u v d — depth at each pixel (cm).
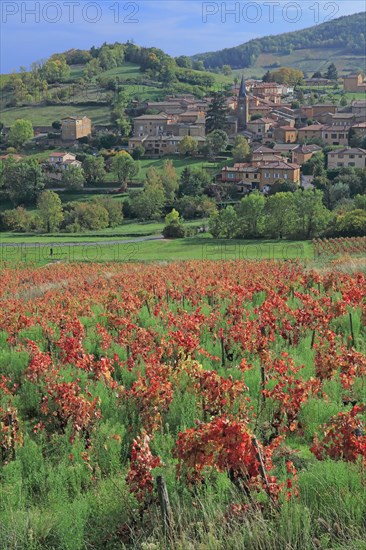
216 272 3541
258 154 13838
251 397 1273
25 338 1855
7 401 1321
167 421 1204
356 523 752
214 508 804
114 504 885
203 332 1856
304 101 19900
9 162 13912
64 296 2802
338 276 2725
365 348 1583
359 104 16988
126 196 12650
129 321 1877
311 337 1772
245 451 855
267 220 8425
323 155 13662
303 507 794
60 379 1416
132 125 17750
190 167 13375
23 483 993
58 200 10562
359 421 933
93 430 1134
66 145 17038
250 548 737
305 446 1077
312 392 1208
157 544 758
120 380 1512
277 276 3098
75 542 805
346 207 9256
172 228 9106
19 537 816
